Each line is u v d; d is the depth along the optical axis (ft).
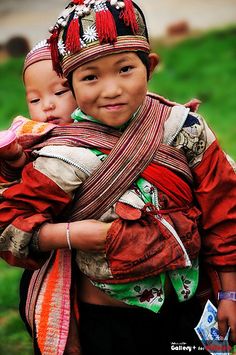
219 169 9.75
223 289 9.95
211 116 31.40
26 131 9.61
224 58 37.96
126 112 9.11
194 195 9.82
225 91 34.12
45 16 45.60
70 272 9.82
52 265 9.99
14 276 19.43
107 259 9.30
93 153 9.30
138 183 9.38
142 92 9.18
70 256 9.86
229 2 44.65
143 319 9.87
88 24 8.96
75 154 9.26
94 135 9.36
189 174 9.61
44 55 10.20
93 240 9.23
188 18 43.42
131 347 9.86
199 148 9.65
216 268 9.99
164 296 9.67
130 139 9.30
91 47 8.93
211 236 9.91
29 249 9.47
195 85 35.22
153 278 9.47
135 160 9.29
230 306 9.86
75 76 9.16
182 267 9.26
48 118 10.20
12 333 16.48
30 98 10.36
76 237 9.24
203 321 9.80
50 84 10.14
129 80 9.05
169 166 9.42
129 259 9.19
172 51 39.88
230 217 9.75
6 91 36.78
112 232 9.19
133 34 9.04
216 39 40.52
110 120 9.11
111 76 9.02
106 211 9.36
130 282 9.39
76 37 8.98
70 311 9.82
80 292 10.07
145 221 9.29
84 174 9.29
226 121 30.63
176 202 9.50
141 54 9.16
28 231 9.21
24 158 9.46
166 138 9.46
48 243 9.35
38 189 9.25
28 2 47.03
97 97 9.06
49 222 9.44
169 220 9.38
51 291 9.86
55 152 9.26
